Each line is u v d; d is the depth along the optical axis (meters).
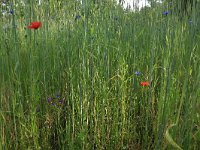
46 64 1.98
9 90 1.56
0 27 1.90
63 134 1.80
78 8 2.19
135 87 1.92
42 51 1.94
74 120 1.68
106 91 1.76
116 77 1.89
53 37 2.24
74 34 2.04
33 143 1.62
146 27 2.40
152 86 1.87
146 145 1.68
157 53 2.07
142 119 1.83
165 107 1.39
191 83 1.45
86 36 1.72
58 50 2.13
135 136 1.77
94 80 1.74
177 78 1.53
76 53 1.88
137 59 2.12
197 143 1.38
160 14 2.20
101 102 1.73
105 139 1.75
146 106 1.84
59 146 1.71
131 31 2.22
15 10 2.07
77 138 1.63
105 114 1.78
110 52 1.96
